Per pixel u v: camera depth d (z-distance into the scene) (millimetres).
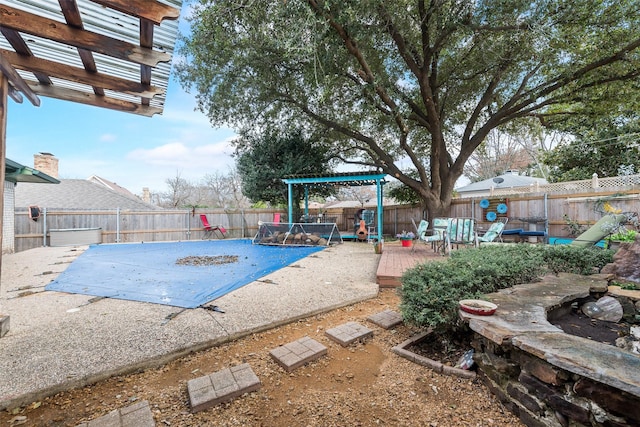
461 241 5957
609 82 7316
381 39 7035
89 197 13586
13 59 2621
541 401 1508
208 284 4336
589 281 2846
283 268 5590
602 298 2498
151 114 3785
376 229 12625
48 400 1763
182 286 4227
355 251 8016
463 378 1975
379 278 4301
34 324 2807
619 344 1897
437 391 1861
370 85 6969
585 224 7348
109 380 1969
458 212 10039
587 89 7691
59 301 3549
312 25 4867
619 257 3012
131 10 1967
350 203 20500
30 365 2033
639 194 6531
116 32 2426
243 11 5555
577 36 6410
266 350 2393
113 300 3576
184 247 9148
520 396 1611
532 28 5715
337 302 3441
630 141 10547
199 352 2355
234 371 2012
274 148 11781
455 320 2303
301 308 3227
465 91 9203
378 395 1832
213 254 7598
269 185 12305
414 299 2461
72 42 2229
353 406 1732
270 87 8867
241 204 23484
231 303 3418
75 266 5871
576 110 8672
